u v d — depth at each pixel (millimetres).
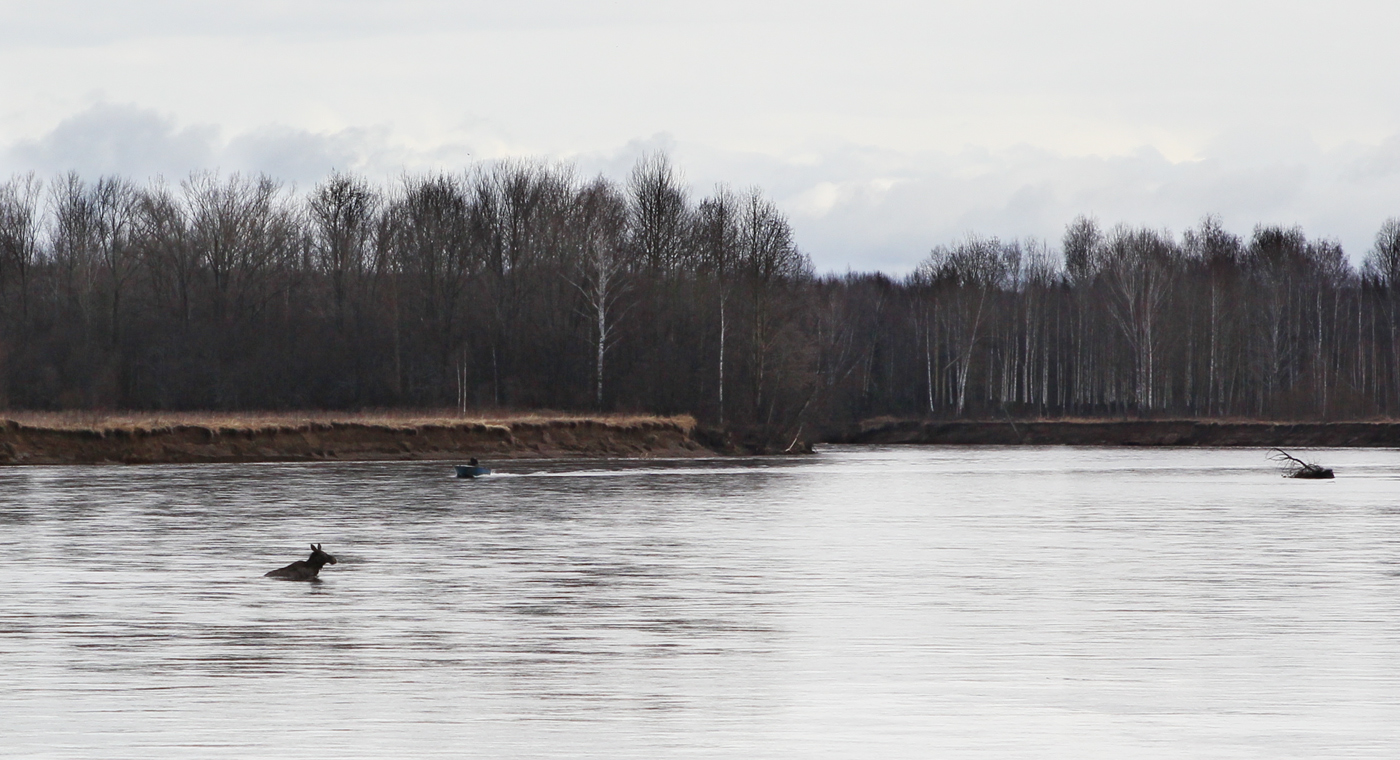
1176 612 32844
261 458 101812
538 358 142000
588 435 119750
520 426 116750
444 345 144875
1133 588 36906
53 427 96625
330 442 105875
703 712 22797
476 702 23391
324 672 25688
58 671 25688
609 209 152625
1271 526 55625
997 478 92188
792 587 36875
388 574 39219
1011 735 21406
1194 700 23750
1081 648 28234
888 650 28000
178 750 20312
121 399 143250
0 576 38344
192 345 145875
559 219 152375
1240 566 41938
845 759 20031
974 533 52219
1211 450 147875
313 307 153500
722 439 128375
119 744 20641
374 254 157375
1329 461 120000
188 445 99812
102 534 49656
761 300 132500
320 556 38469
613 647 28219
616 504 65812
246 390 142375
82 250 157375
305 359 144625
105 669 25875
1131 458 127250
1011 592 36094
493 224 155125
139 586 36562
